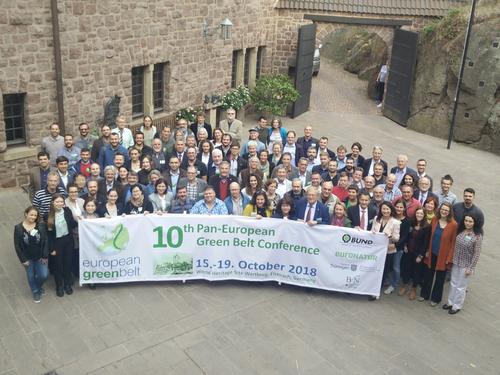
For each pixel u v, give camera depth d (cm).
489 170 1577
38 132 1180
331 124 1956
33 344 727
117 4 1258
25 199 1145
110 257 846
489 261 1049
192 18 1503
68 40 1175
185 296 858
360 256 865
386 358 748
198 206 878
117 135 1039
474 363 752
